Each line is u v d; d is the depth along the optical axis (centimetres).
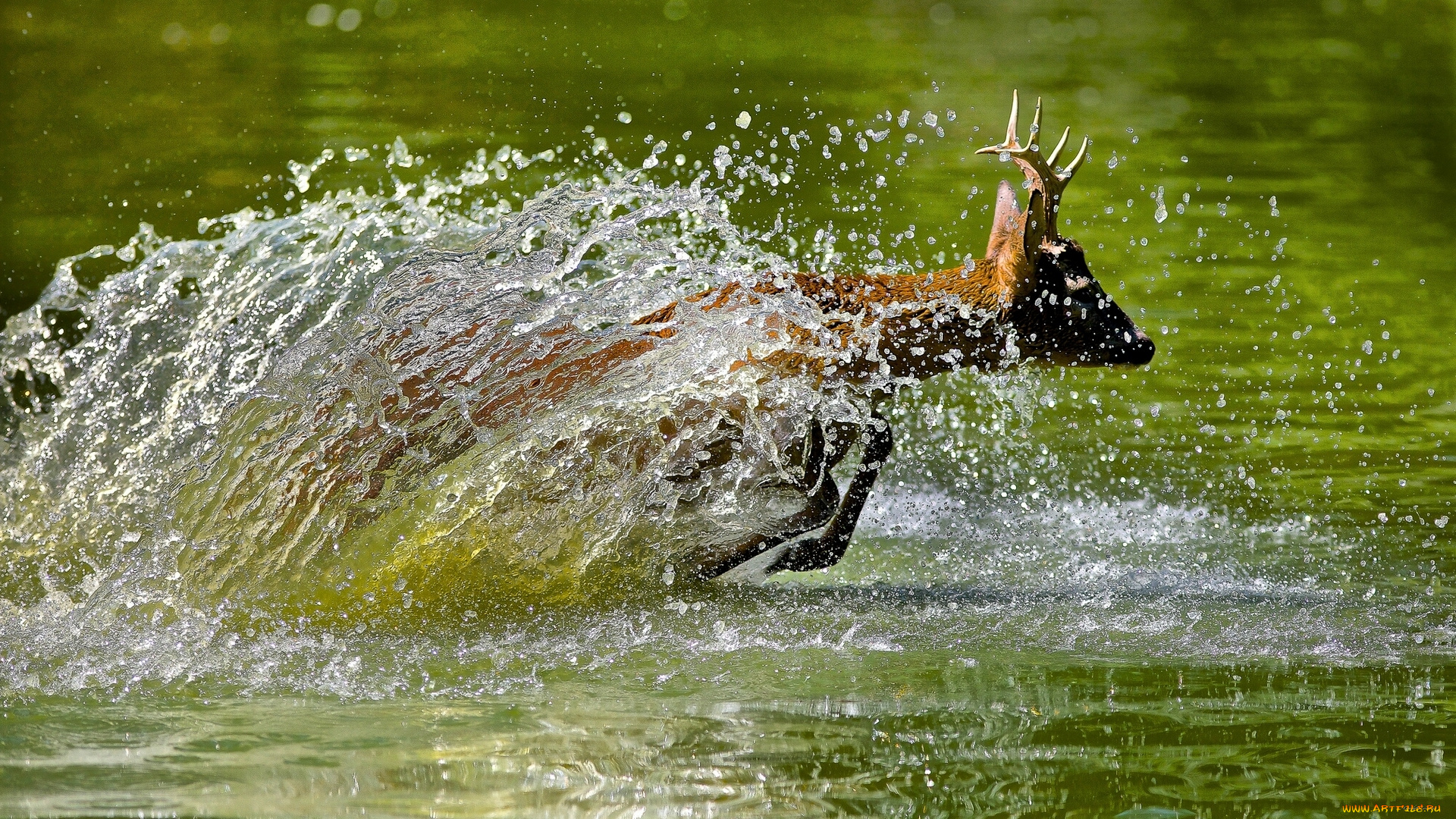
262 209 3950
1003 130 5275
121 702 1524
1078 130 5369
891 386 1938
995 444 2642
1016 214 1872
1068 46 7275
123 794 1288
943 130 5238
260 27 6862
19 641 1697
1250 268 3800
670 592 1947
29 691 1549
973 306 1897
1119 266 3778
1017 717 1501
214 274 2323
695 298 1956
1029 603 1916
